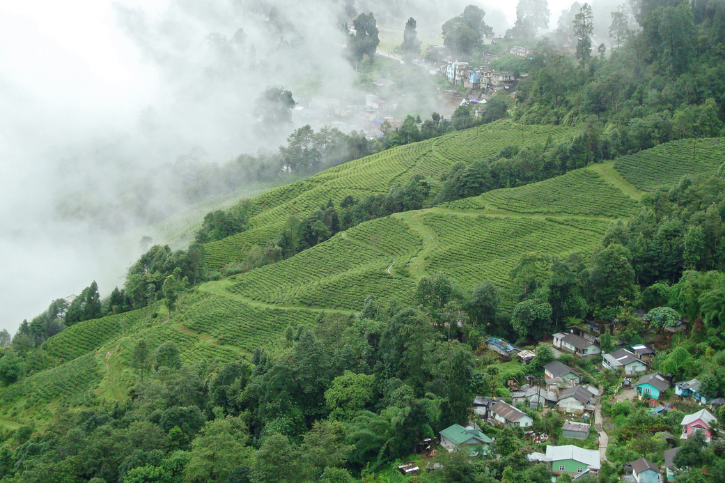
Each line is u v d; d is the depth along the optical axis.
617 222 120.19
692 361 81.75
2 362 126.94
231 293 142.50
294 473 66.38
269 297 134.88
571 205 144.12
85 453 75.25
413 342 85.44
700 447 62.38
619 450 67.94
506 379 86.06
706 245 103.81
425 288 103.94
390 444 74.75
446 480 64.25
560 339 94.81
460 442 71.12
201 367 104.94
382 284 124.88
